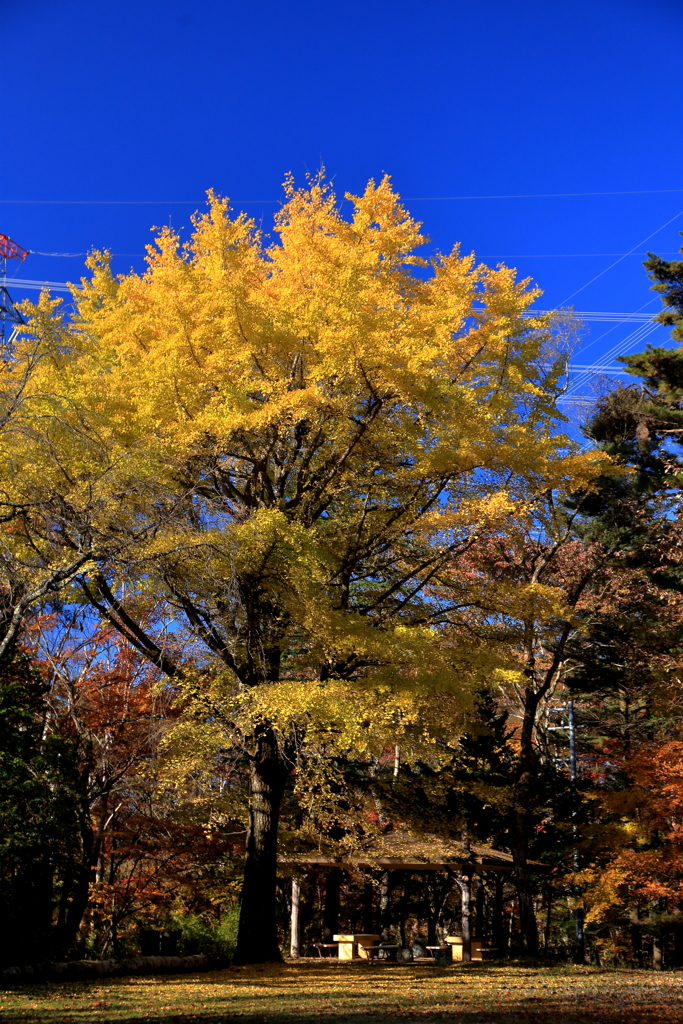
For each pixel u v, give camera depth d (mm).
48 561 8617
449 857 19406
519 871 19047
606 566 22500
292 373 12664
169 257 12711
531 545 20094
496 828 22422
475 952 21406
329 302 11453
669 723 24281
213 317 11914
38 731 13250
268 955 14148
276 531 10602
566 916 30766
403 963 16812
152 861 19875
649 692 23547
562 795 23094
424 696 12117
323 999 9656
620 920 25953
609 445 24234
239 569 10695
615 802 18750
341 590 13250
